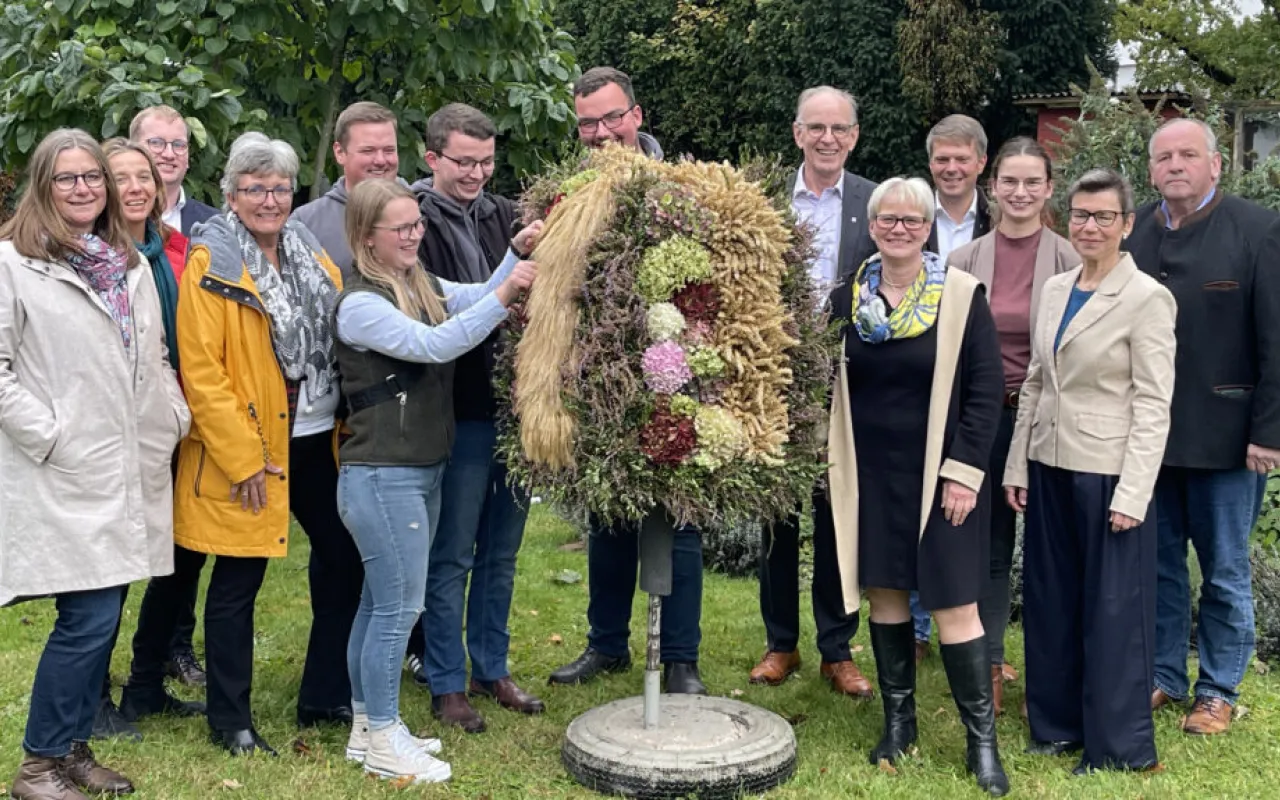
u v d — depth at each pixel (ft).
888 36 60.75
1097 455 11.91
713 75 65.92
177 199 14.47
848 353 11.87
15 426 9.85
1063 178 23.09
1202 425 12.68
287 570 20.61
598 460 10.42
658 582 11.69
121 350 10.43
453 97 21.61
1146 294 11.83
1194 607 16.38
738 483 10.61
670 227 10.54
